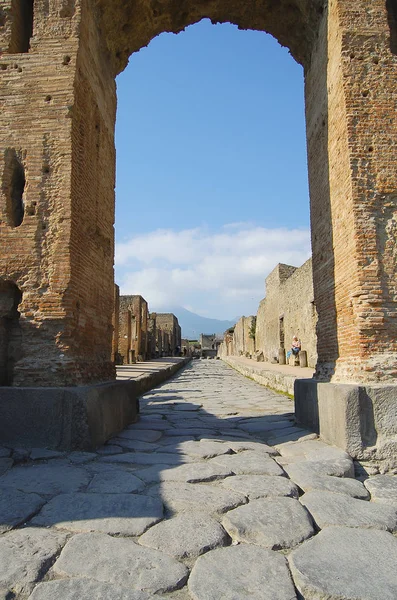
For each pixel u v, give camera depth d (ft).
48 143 21.77
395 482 16.20
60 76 22.34
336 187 23.68
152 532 11.30
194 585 9.00
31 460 17.71
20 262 21.01
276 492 14.21
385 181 21.36
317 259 27.50
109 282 28.02
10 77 22.54
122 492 14.06
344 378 21.86
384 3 23.41
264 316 126.62
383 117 22.03
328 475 16.21
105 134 27.91
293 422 27.20
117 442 21.26
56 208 21.27
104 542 10.75
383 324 20.07
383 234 20.99
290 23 29.76
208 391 52.01
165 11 30.42
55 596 8.60
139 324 108.78
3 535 11.12
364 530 11.73
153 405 38.47
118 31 28.73
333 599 8.70
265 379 60.23
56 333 20.54
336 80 23.56
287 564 9.95
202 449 20.03
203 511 12.69
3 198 21.47
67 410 19.13
